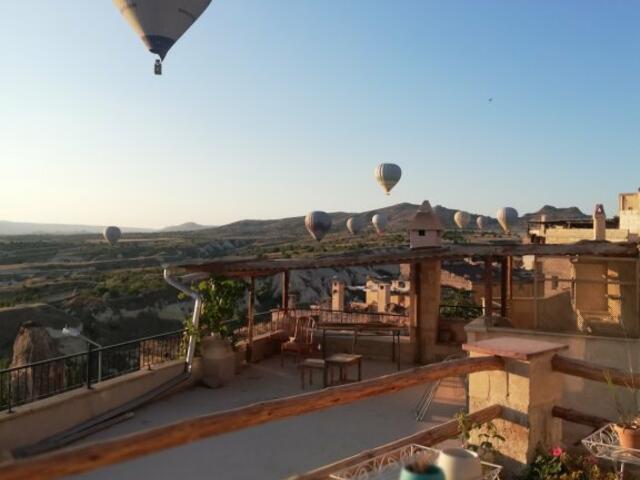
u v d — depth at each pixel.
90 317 48.91
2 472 2.04
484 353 4.87
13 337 41.91
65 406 7.91
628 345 8.32
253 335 13.38
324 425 8.33
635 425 4.16
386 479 3.68
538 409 4.79
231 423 2.96
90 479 6.35
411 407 9.22
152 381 9.77
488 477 3.87
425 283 12.72
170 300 56.38
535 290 10.32
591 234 23.05
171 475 6.49
